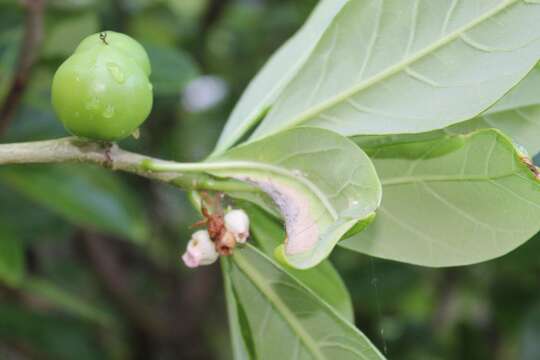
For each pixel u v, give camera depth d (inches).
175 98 17.8
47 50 12.4
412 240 8.0
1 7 12.0
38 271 17.3
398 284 17.1
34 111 12.2
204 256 7.8
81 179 11.9
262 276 8.0
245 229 7.8
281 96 8.1
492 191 7.8
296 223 7.4
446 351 17.9
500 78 7.6
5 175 11.6
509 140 7.5
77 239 17.8
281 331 8.1
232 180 7.8
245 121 8.3
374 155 8.0
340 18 7.9
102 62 7.5
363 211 7.2
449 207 7.9
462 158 7.8
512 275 17.1
